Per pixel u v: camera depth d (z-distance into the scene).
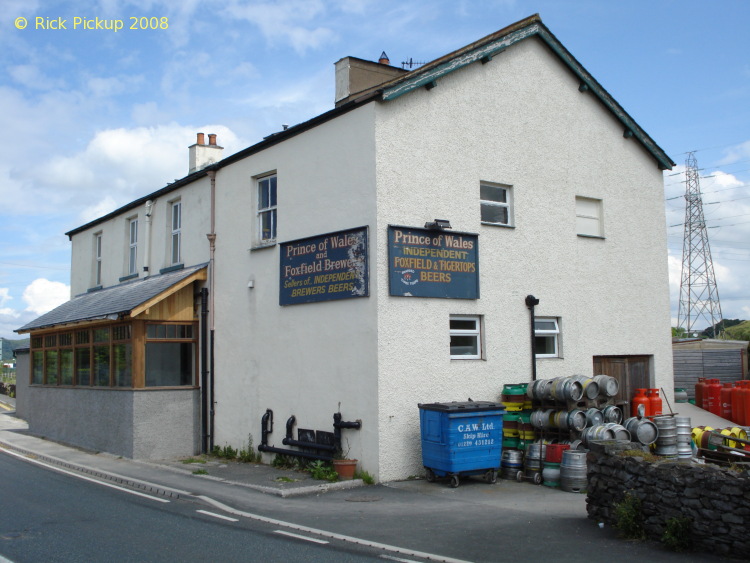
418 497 10.68
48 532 8.55
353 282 12.34
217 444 15.92
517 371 13.65
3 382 40.88
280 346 14.10
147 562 7.19
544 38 14.84
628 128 16.28
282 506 10.13
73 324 18.22
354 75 16.58
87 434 17.62
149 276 19.06
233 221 15.83
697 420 17.23
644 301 16.27
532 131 14.59
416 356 12.26
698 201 58.34
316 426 13.04
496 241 13.67
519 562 7.20
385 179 12.19
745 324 49.06
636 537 8.08
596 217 15.77
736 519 7.23
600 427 11.44
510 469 12.13
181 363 16.48
